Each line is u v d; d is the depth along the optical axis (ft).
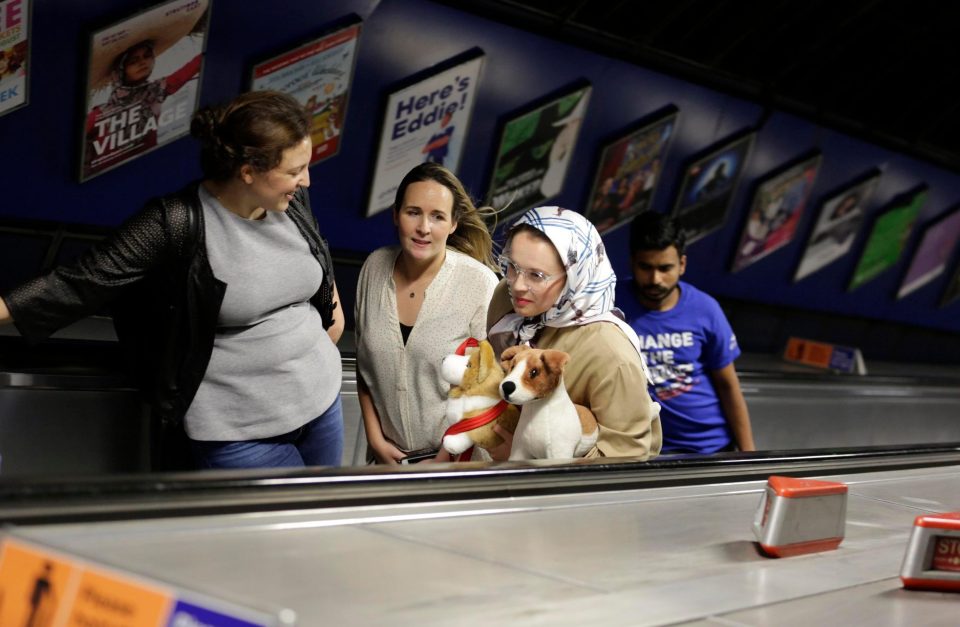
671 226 11.03
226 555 5.00
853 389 23.26
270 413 8.26
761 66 27.40
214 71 17.89
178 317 7.75
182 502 5.31
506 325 7.93
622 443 7.66
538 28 21.70
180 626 3.65
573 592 5.38
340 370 8.98
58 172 16.99
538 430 7.30
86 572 3.88
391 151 21.15
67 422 9.53
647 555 6.27
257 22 17.90
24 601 3.99
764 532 6.67
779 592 6.00
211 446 8.18
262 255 7.88
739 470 8.57
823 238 32.09
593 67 23.39
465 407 7.57
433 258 9.68
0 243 17.11
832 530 6.98
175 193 7.70
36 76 15.85
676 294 11.56
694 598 5.62
